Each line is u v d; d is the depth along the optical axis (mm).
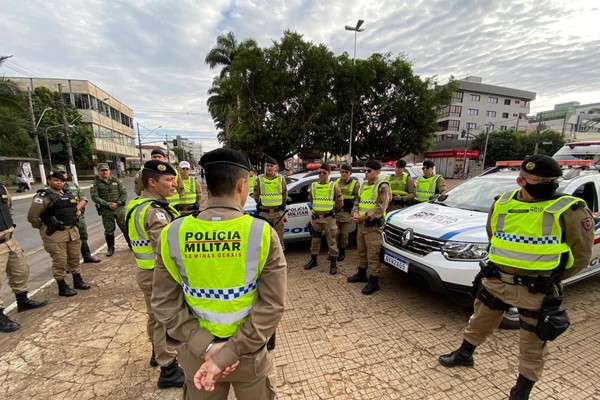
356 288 3709
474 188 3848
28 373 2260
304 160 20188
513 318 2756
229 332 1131
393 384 2113
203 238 1100
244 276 1121
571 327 2811
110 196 5188
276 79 14859
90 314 3150
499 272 1949
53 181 3477
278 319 1132
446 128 48656
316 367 2299
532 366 1807
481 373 2215
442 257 2791
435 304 3268
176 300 1176
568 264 1747
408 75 16906
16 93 19984
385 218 3795
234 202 1187
